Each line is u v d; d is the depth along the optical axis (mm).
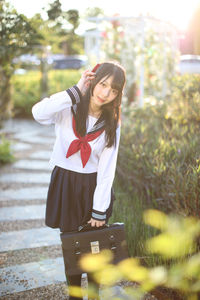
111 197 2021
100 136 1860
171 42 7746
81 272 1845
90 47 9062
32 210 3857
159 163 3010
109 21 7699
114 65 1801
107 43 8008
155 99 5711
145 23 7176
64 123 1866
